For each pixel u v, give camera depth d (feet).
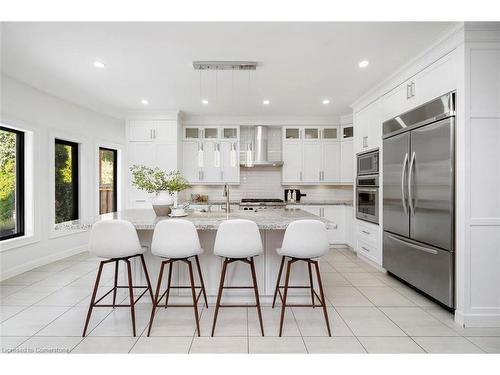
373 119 12.79
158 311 8.70
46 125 13.26
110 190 17.69
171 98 14.38
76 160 15.43
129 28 7.97
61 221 14.74
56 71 10.93
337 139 18.17
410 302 9.41
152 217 9.21
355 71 10.85
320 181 18.22
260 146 18.45
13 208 12.30
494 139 7.61
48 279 11.32
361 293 10.18
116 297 9.59
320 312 8.68
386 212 11.59
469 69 7.59
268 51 9.30
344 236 17.29
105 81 11.99
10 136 12.16
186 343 7.00
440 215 8.35
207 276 9.23
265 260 9.20
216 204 17.19
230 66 10.25
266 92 13.37
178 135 16.96
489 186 7.62
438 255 8.47
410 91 10.00
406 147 10.03
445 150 8.11
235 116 17.98
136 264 9.38
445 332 7.51
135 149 16.72
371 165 13.00
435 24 7.69
